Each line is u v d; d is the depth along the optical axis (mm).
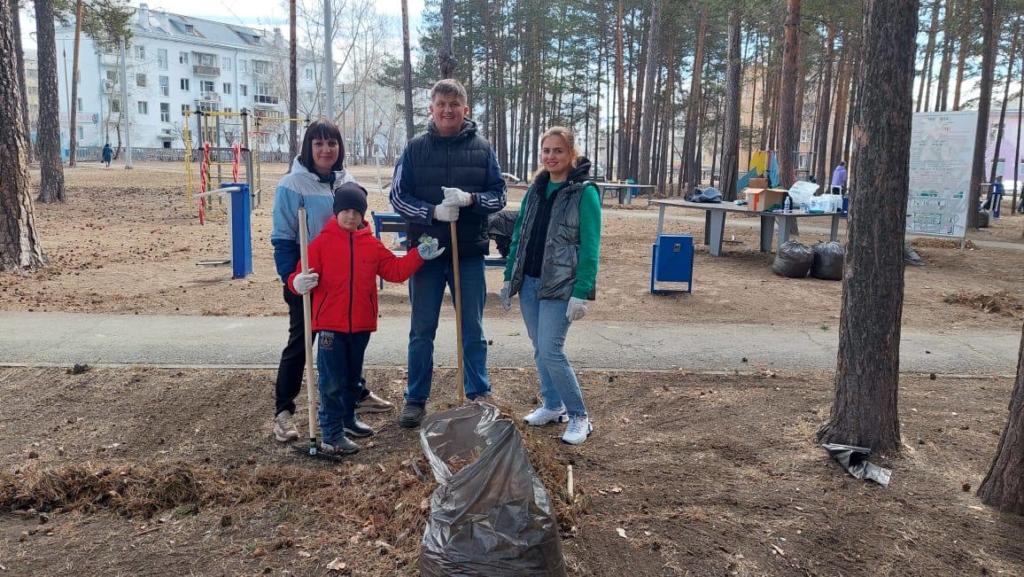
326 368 4062
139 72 75688
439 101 4348
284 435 4301
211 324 6984
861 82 3830
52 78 20625
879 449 4051
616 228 17641
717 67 40531
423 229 4508
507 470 2627
